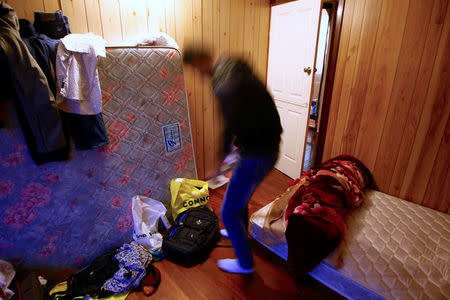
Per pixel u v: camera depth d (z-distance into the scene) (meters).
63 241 1.74
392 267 1.53
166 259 1.95
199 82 2.58
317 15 2.50
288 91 3.02
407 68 2.01
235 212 1.47
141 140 2.03
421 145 2.06
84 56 1.50
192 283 1.75
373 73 2.19
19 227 1.56
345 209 1.90
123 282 1.67
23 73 1.29
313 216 1.65
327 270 1.63
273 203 2.14
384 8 2.02
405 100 2.07
